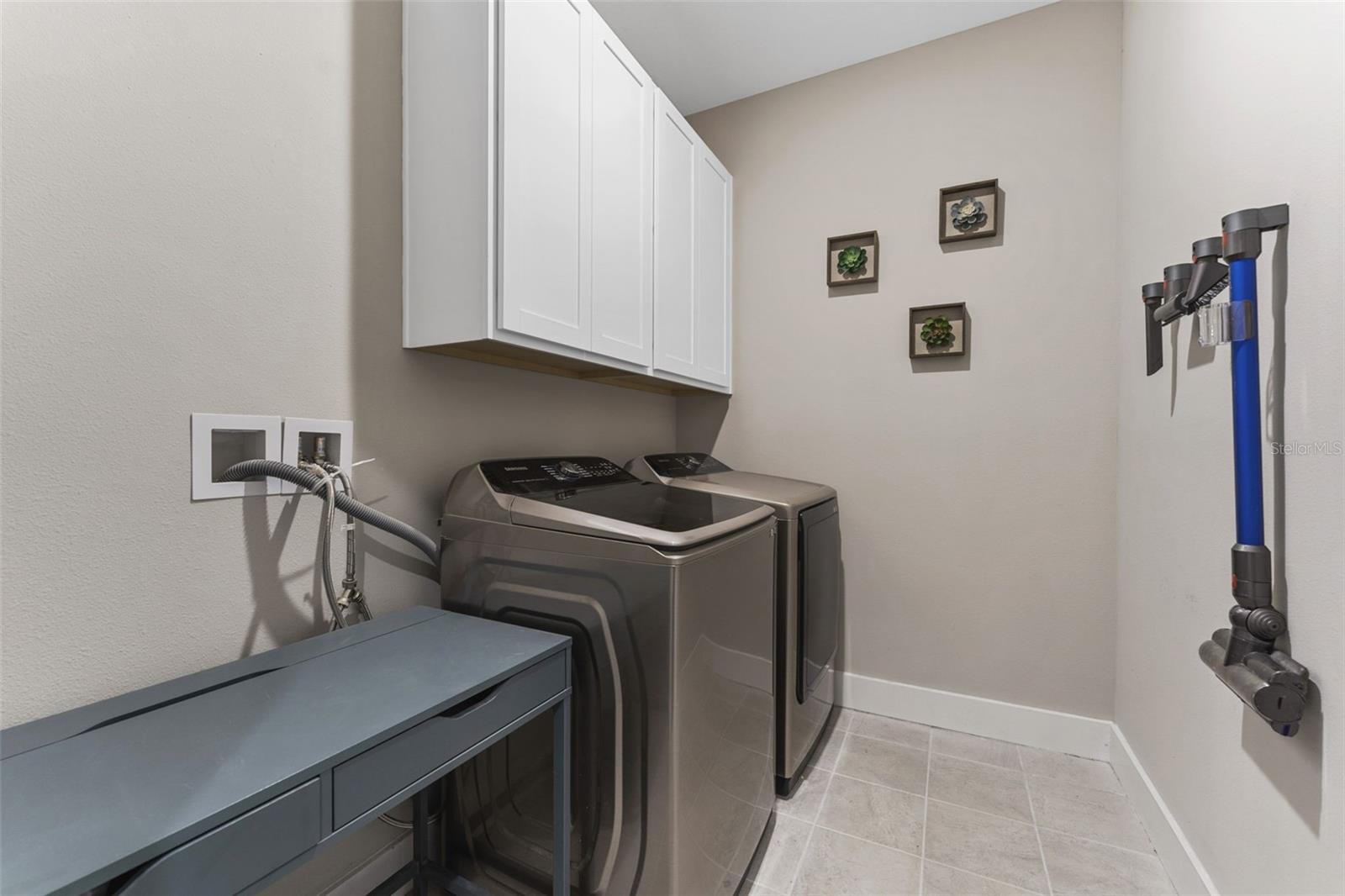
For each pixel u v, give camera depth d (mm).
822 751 1945
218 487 979
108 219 849
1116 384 1879
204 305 964
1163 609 1438
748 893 1319
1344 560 774
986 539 2064
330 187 1170
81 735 688
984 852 1452
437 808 1328
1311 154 853
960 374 2100
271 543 1065
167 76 917
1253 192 1018
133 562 879
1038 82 1984
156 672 905
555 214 1347
